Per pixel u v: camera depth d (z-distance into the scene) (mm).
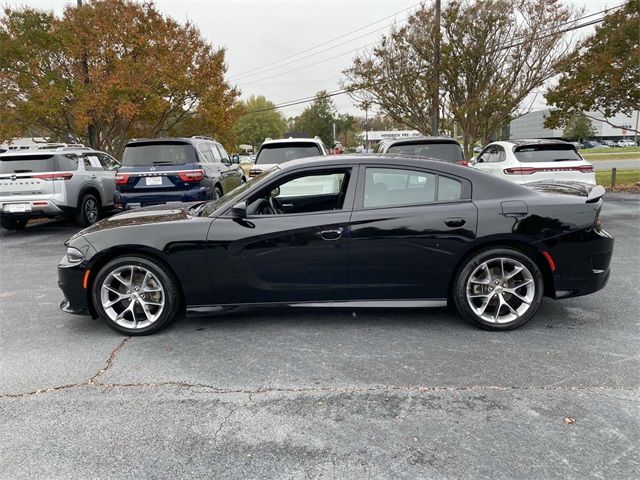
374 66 17203
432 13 15875
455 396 2887
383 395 2916
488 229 3695
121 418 2725
